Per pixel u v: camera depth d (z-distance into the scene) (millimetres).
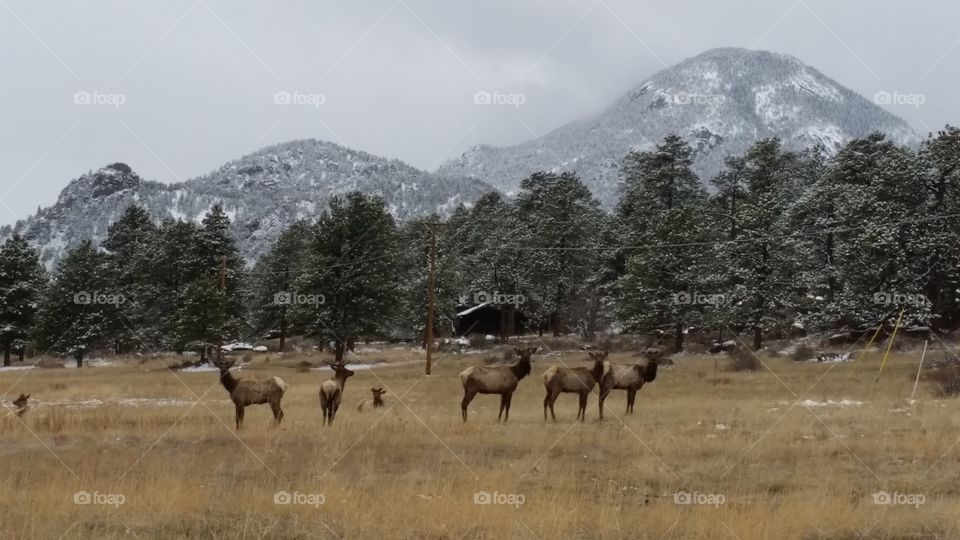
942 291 55781
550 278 76625
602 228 83438
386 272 61219
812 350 52250
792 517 11195
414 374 48875
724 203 76000
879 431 19547
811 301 60719
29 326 70438
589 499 12867
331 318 59156
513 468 14977
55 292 67312
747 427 20625
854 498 12844
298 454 16672
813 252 63750
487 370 21484
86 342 66562
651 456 16109
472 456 16453
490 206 115625
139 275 74750
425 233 88500
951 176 53969
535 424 21078
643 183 76375
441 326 78875
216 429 20375
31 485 13266
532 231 82562
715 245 59625
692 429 20031
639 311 60938
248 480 13883
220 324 60719
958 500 12648
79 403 30641
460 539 10273
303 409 25953
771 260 57281
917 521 11328
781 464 15648
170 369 57656
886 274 51406
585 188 85938
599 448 17375
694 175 74688
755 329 57688
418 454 16672
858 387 33969
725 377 40156
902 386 33938
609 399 29609
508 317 79312
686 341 65688
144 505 11766
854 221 56562
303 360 62344
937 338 51344
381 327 60375
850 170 67438
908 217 53125
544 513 11203
